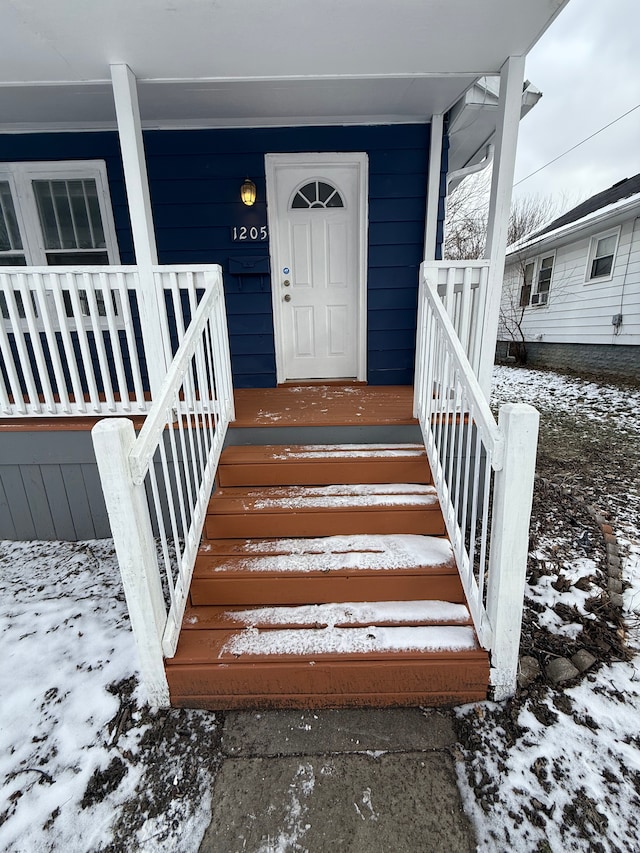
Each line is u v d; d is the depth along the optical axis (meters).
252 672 1.67
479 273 2.65
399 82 3.05
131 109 2.47
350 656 1.68
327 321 4.30
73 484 2.94
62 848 1.28
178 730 1.64
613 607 2.18
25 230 3.91
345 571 1.99
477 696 1.70
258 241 3.98
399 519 2.27
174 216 3.91
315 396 3.71
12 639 2.12
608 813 1.32
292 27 2.12
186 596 1.88
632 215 7.71
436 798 1.38
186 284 2.57
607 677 1.79
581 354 9.48
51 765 1.52
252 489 2.49
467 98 3.21
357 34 2.20
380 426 2.78
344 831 1.30
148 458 1.53
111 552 2.91
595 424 5.75
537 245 10.17
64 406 2.74
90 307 2.57
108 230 3.91
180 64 2.42
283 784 1.44
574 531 2.96
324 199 4.01
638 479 3.88
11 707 1.74
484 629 1.66
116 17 2.00
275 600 2.00
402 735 1.60
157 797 1.41
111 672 1.91
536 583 2.40
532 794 1.38
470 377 1.77
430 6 1.99
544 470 4.11
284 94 3.20
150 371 2.69
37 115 3.47
